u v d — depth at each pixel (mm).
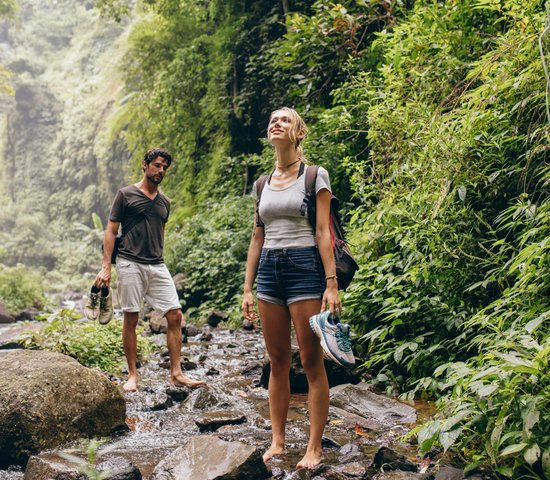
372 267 4691
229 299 9578
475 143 4152
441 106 5066
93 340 5387
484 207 4270
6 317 11648
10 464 3008
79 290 27906
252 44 13648
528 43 3990
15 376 3248
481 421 2432
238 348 6402
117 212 4512
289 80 11523
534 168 4016
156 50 16156
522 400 2314
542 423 2365
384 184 5250
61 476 2582
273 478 2684
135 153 18047
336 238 2891
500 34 4973
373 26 8438
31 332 5355
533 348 2613
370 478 2648
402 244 4266
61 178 43219
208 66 14281
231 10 14000
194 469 2641
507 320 3430
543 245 2955
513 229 3969
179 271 11305
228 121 13750
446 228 4141
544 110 3945
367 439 3232
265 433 3379
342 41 7828
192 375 5004
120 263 4504
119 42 41125
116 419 3443
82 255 34500
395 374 4336
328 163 7473
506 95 4207
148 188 4609
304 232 2844
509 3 4641
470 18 5848
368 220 4863
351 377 4320
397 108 5105
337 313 2742
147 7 16453
